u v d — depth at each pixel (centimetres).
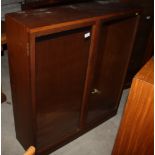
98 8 152
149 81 99
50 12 135
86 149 179
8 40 132
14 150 172
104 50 165
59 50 133
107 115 207
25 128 158
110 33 161
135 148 120
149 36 233
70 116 172
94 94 182
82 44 143
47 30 114
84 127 188
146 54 246
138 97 105
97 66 168
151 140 111
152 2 207
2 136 184
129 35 177
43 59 128
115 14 146
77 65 149
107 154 176
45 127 159
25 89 135
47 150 167
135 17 171
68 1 180
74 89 160
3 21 186
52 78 140
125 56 188
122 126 118
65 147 179
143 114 107
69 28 123
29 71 123
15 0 202
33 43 114
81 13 138
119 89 205
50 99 148
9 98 230
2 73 270
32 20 119
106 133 196
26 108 144
